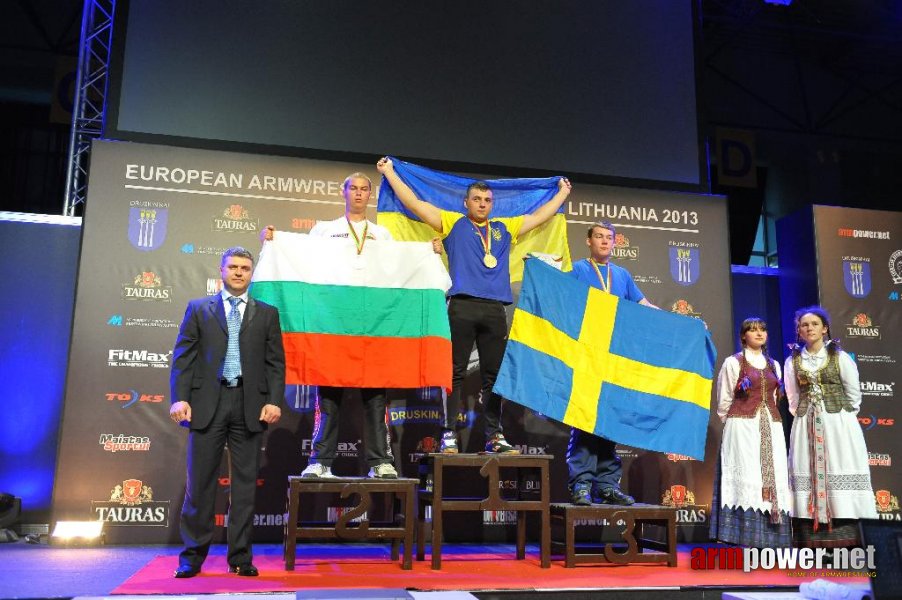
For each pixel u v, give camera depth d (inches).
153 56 203.9
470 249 172.6
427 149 214.7
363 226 175.5
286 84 209.8
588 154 223.6
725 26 360.8
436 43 220.1
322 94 211.2
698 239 223.9
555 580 140.6
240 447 142.3
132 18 204.2
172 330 191.9
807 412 177.6
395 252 170.2
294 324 161.3
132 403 187.9
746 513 171.5
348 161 209.0
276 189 201.6
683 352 181.9
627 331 178.7
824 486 172.2
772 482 171.6
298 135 208.2
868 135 391.2
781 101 385.4
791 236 239.8
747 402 177.2
